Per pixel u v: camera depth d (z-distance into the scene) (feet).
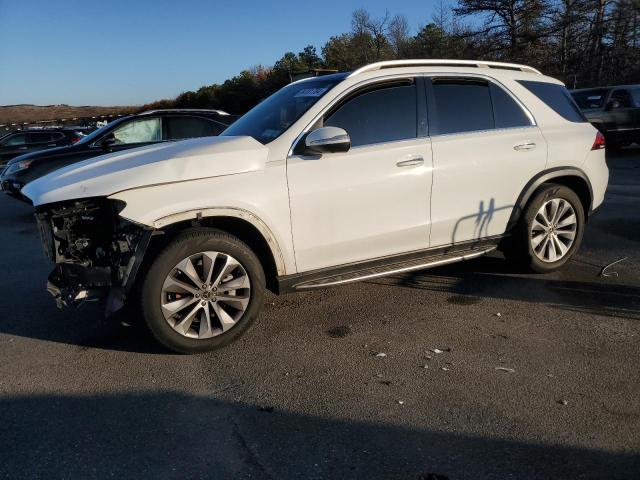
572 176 16.79
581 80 104.27
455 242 15.19
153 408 10.34
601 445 8.83
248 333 13.60
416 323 13.83
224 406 10.35
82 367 12.07
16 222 30.96
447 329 13.42
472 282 16.71
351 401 10.36
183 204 11.78
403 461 8.59
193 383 11.24
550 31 106.73
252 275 12.60
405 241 14.38
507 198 15.72
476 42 115.14
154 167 11.81
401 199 14.03
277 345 12.87
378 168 13.65
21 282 18.70
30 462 8.82
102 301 12.69
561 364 11.48
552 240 16.74
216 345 12.53
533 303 14.85
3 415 10.23
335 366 11.76
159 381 11.35
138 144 29.45
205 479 8.33
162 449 9.09
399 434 9.28
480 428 9.37
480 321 13.82
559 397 10.24
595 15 102.89
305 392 10.75
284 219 12.77
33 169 28.81
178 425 9.77
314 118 13.28
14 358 12.60
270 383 11.14
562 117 16.97
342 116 13.62
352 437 9.25
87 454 9.00
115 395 10.85
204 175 12.01
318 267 13.52
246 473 8.43
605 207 27.14
